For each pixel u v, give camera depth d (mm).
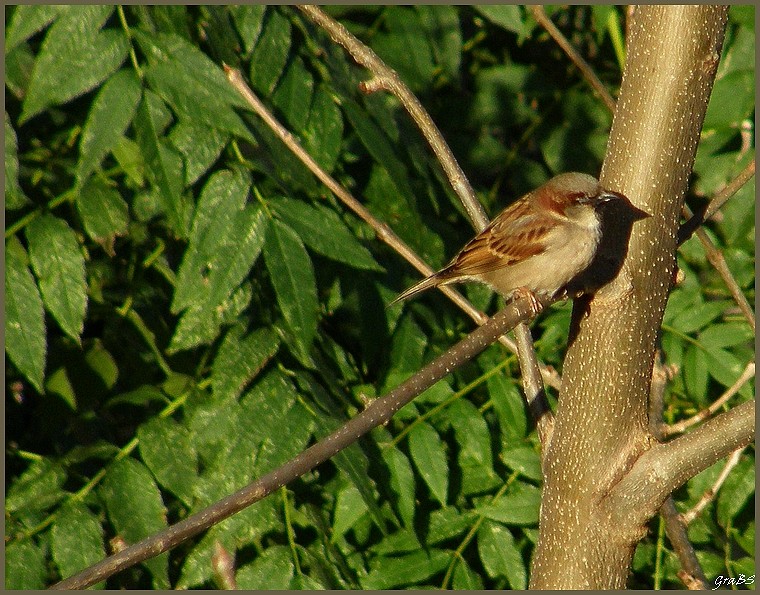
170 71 8133
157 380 10062
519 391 9336
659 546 9055
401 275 9805
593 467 6516
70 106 9969
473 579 8641
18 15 7934
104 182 9320
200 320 8070
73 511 8133
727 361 9312
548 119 12102
